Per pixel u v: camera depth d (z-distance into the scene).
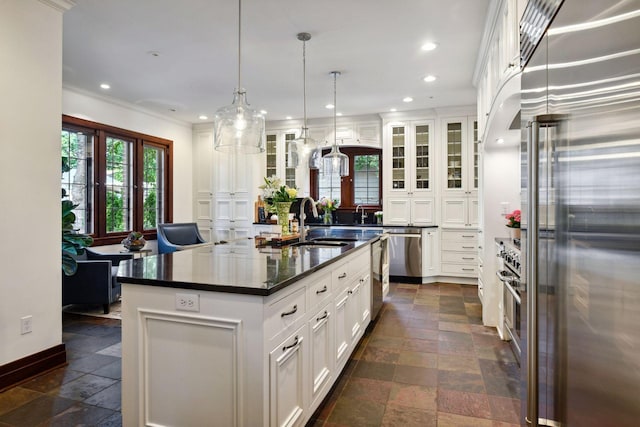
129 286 1.79
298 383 1.87
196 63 3.87
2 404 2.23
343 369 2.77
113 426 2.02
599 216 0.96
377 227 5.83
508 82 2.37
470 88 4.70
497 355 3.03
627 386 0.85
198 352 1.68
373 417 2.15
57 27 2.70
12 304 2.45
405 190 5.84
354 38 3.31
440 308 4.37
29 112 2.53
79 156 4.87
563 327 1.22
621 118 0.84
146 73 4.16
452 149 5.66
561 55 1.20
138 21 3.00
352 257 2.88
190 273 1.87
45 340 2.65
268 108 5.62
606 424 0.96
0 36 2.37
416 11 2.86
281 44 3.42
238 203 6.48
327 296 2.29
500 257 3.41
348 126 6.15
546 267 1.35
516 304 2.78
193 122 6.58
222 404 1.64
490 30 3.03
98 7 2.79
